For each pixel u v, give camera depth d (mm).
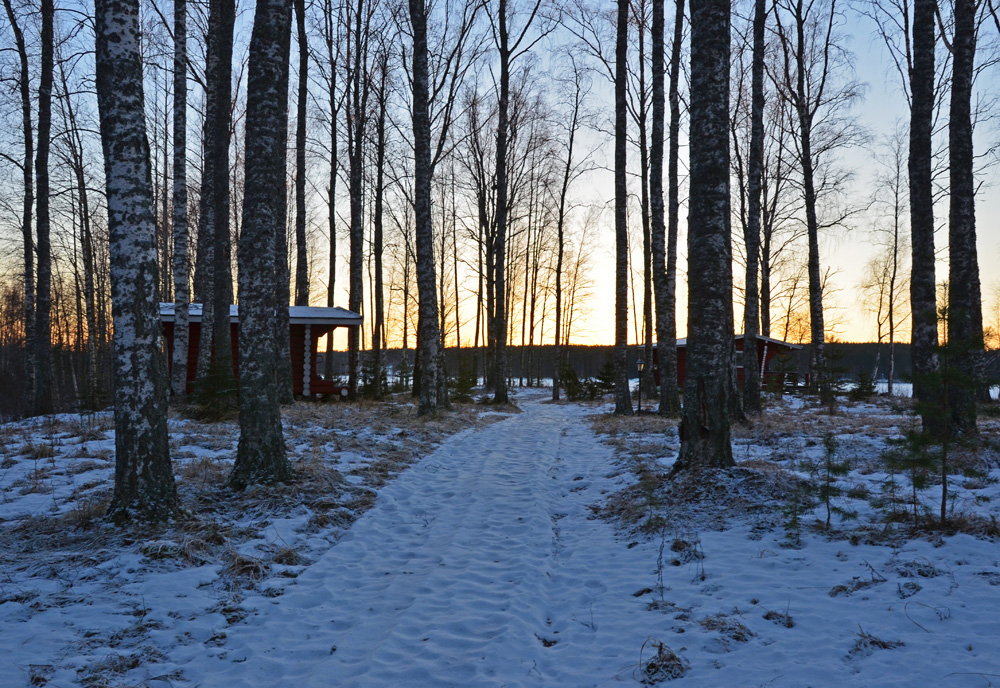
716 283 7938
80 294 32625
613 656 3877
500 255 23516
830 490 6078
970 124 10102
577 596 4984
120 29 6305
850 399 21984
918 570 4734
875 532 5672
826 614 4188
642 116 23172
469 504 8047
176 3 14828
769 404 20703
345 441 11203
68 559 5453
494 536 6672
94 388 18438
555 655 3975
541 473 9906
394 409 17156
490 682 3582
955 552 5031
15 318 45344
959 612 3988
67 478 8328
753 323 16234
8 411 25656
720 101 8086
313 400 20188
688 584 5016
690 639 3982
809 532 5902
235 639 4242
